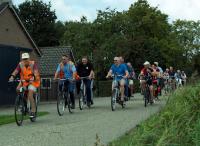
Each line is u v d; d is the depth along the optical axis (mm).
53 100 44875
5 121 16172
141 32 72500
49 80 46875
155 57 62750
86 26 61844
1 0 38500
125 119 15289
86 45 60562
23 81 15289
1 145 10773
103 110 19516
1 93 32188
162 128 8062
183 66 87500
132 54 61125
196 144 7066
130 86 28344
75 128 13359
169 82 32062
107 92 45188
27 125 14664
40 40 80812
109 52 57562
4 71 32750
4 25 36562
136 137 7922
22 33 39375
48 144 10703
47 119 16359
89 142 10781
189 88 10219
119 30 62344
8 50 33406
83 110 19828
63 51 58344
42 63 57031
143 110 18859
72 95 18734
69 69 18359
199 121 7578
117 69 19844
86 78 20719
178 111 8539
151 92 22016
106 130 12672
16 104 14633
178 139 7375
